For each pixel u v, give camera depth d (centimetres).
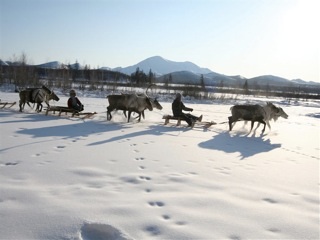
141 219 438
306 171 744
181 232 408
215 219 451
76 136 1013
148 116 1745
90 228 410
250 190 582
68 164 686
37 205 464
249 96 5375
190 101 3441
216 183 612
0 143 854
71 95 1492
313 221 461
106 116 1591
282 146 1064
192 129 1320
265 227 434
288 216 474
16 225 402
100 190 541
